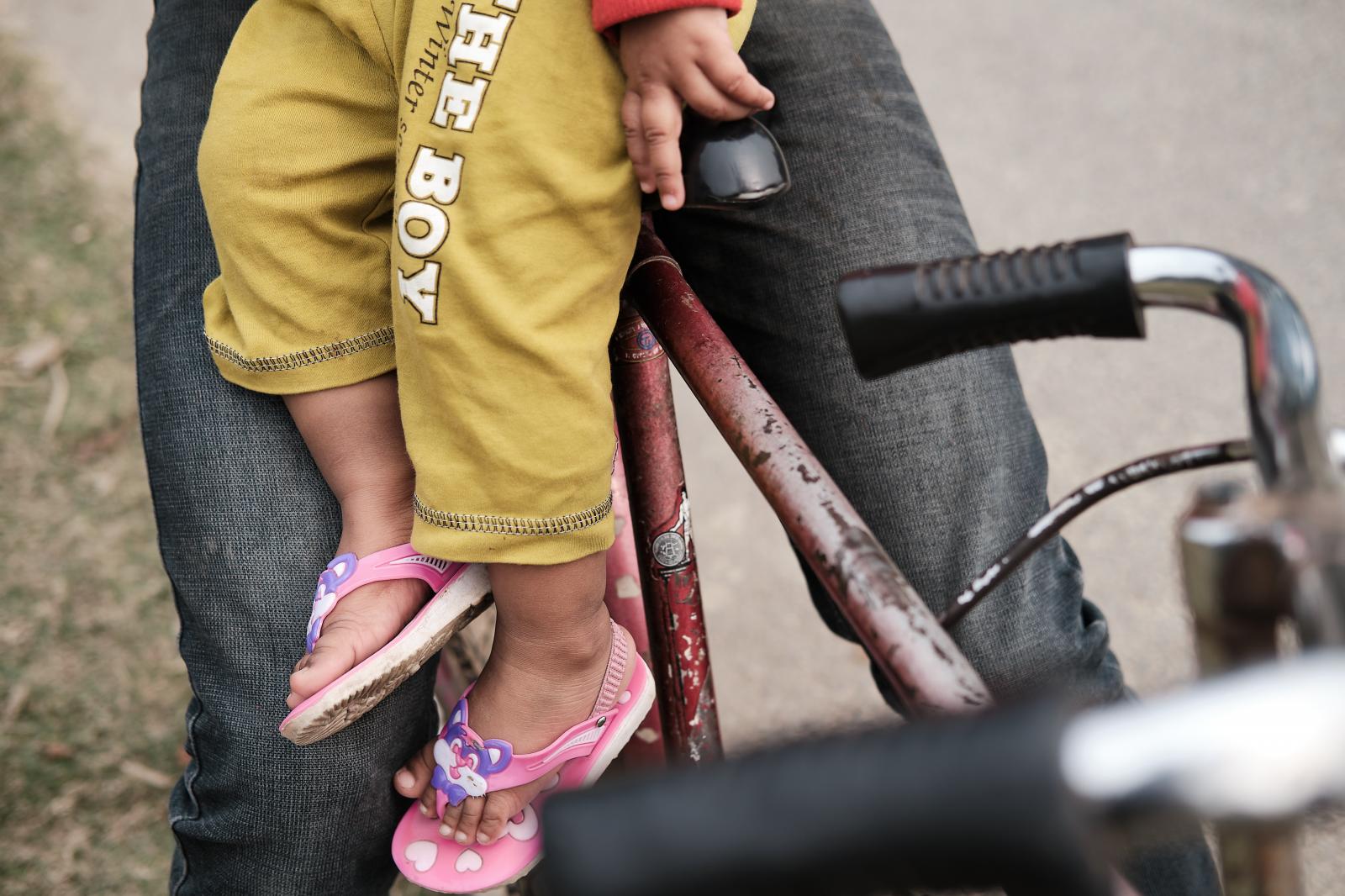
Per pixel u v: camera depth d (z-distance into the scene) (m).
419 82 0.81
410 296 0.82
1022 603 0.97
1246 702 0.27
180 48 1.19
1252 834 0.38
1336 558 0.33
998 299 0.49
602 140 0.80
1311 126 2.51
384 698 0.93
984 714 0.30
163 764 1.88
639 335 0.90
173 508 0.99
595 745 0.94
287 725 0.84
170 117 1.15
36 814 1.82
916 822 0.29
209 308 1.00
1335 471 0.42
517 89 0.79
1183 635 1.83
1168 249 0.47
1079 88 2.70
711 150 0.77
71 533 2.23
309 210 0.91
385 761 0.94
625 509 1.05
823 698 1.86
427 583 0.91
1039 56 2.80
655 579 0.92
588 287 0.81
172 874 1.05
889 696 1.05
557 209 0.79
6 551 2.21
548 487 0.82
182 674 2.00
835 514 0.65
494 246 0.79
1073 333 0.50
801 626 1.97
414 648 0.87
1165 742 0.27
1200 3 2.84
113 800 1.83
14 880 1.73
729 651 1.95
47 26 3.48
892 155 1.06
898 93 1.10
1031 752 0.28
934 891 0.30
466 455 0.83
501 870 0.92
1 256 2.75
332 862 0.95
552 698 0.90
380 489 0.94
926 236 1.04
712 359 0.77
